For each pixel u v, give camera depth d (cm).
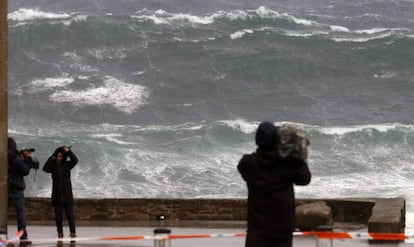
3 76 2970
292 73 11588
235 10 13925
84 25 12531
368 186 6681
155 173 7100
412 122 9788
